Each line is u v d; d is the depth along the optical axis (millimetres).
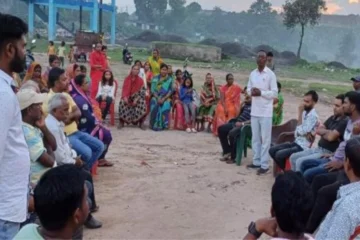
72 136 6633
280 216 2436
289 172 2568
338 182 5168
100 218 5805
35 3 49156
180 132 11477
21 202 3133
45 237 2166
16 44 2965
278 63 43188
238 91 11109
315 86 24391
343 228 3199
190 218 5934
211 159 8906
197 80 24047
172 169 8070
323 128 6812
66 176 2178
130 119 11586
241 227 5715
